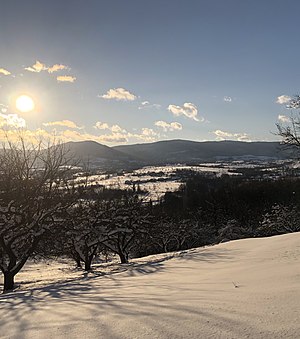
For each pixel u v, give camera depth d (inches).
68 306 213.9
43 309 211.6
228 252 598.9
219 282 265.7
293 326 123.0
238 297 186.2
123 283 358.9
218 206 2209.6
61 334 145.1
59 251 922.7
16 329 163.3
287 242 541.3
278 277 245.0
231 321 137.6
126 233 1099.3
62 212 645.3
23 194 588.1
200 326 135.2
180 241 1936.5
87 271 843.4
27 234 608.7
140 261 909.2
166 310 169.0
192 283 283.0
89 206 913.5
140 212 1143.0
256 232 1726.1
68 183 663.8
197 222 2039.9
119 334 136.0
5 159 596.4
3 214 562.9
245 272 311.7
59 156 647.8
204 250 722.2
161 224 1482.5
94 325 153.6
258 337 116.6
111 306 197.2
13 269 589.6
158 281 336.8
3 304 257.9
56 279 688.4
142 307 183.9
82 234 869.8
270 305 157.6
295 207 1503.4
